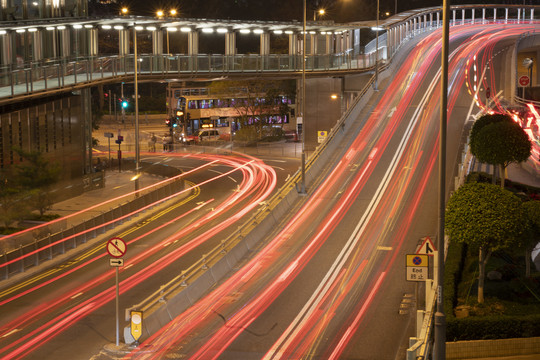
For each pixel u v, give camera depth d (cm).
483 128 4034
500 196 2620
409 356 1859
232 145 8594
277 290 2936
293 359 2212
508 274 2961
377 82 7412
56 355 2244
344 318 2597
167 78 5853
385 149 5512
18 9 5534
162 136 10600
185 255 3534
